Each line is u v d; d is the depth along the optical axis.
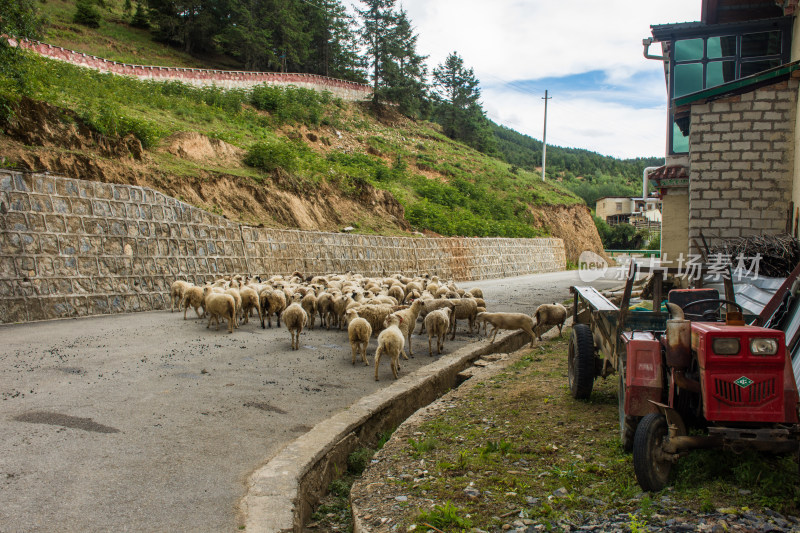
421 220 38.28
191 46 66.50
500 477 5.03
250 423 6.81
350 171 39.25
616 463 5.21
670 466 4.74
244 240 21.30
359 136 56.94
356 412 7.05
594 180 128.12
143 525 4.18
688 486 4.61
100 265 15.91
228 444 6.05
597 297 8.05
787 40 17.58
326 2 74.69
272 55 65.12
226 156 28.31
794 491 4.38
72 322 13.84
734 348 4.35
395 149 58.66
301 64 71.81
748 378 4.34
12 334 11.88
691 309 6.67
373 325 12.21
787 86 13.52
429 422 6.82
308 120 52.50
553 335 13.55
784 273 11.35
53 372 8.77
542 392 8.05
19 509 4.34
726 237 13.98
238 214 24.30
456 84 87.81
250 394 8.08
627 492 4.59
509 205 56.56
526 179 71.81
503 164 77.00
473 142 86.38
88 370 9.00
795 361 6.31
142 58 56.72
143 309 16.66
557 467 5.24
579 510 4.34
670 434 4.54
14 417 6.57
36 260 14.34
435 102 89.38
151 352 10.56
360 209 34.06
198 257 19.11
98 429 6.32
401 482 5.04
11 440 5.83
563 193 73.25
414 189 47.94
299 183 29.73
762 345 4.32
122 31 63.62
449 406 7.52
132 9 74.88
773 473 4.57
